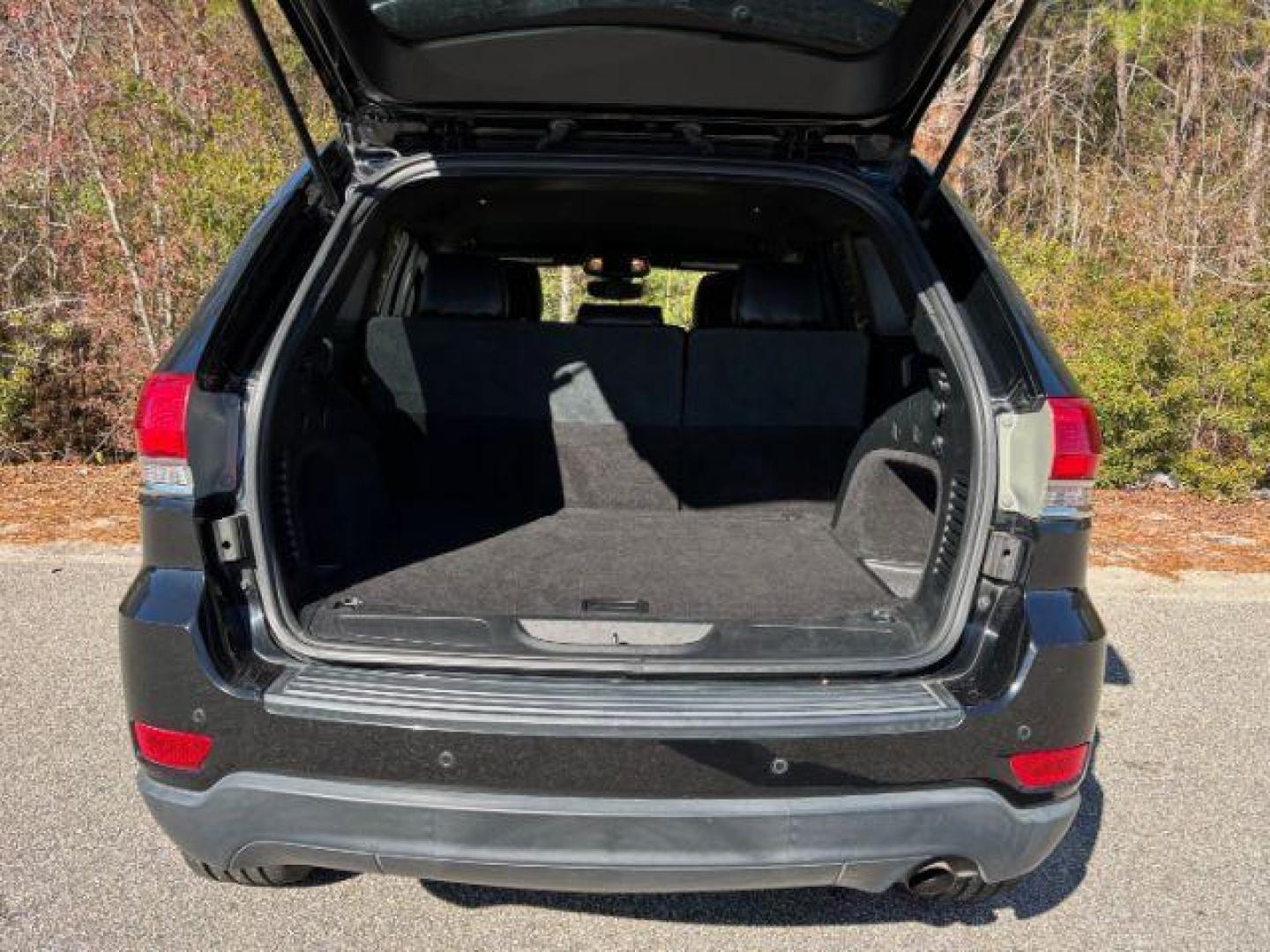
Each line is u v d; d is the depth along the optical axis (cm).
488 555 270
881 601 238
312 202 242
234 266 208
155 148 745
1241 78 1243
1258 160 1030
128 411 736
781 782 177
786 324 325
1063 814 190
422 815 176
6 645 398
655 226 367
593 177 252
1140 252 988
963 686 187
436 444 314
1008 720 182
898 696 183
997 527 198
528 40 211
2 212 757
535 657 187
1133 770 319
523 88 224
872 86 223
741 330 305
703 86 223
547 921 236
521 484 319
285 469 213
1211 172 1080
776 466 317
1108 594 501
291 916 236
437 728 173
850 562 272
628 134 249
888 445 272
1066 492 193
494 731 173
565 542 285
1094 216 1124
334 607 216
